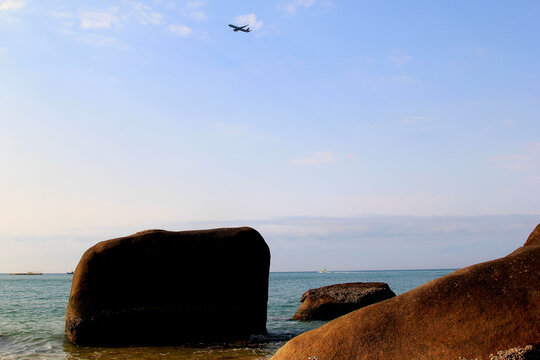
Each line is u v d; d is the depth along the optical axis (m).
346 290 18.92
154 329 12.27
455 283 5.91
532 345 4.91
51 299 29.36
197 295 12.69
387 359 5.31
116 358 10.35
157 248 12.74
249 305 13.05
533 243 7.46
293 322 17.61
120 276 12.36
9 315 19.11
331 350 5.67
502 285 5.62
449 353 5.13
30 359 10.30
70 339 12.14
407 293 6.22
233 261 13.11
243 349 11.34
